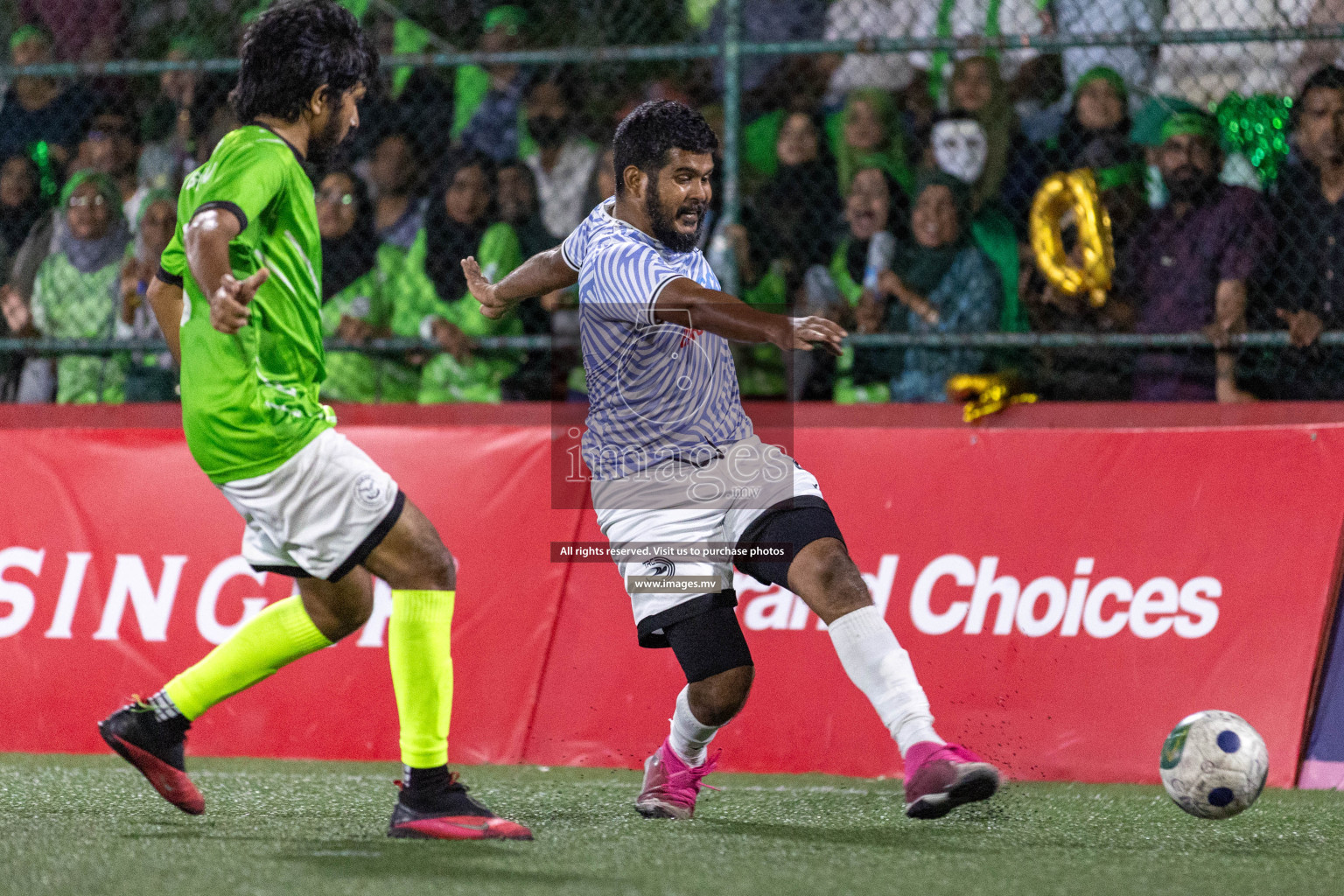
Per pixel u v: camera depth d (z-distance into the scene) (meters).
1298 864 10.12
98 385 20.11
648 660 16.23
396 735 16.28
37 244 20.83
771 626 16.03
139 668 16.89
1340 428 15.43
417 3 22.41
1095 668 15.35
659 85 21.55
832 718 15.63
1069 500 15.88
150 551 17.25
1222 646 15.13
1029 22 20.22
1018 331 18.92
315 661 16.66
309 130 11.30
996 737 15.34
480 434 17.28
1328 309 17.62
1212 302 18.03
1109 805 13.25
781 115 20.70
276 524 11.02
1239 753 11.09
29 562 17.45
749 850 10.50
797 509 11.24
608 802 13.41
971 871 9.70
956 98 19.56
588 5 21.61
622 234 11.53
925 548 16.06
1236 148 18.33
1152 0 19.59
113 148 21.05
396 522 10.95
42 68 19.75
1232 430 15.74
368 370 20.05
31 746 16.88
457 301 19.97
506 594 16.69
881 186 19.36
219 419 10.76
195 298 11.04
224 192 10.16
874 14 21.33
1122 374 18.22
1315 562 15.16
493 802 13.45
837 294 19.52
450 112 21.00
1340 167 17.61
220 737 16.59
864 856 10.29
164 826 11.54
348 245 20.28
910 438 16.47
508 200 20.12
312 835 11.12
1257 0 18.84
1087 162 19.02
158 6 22.50
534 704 16.31
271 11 11.20
